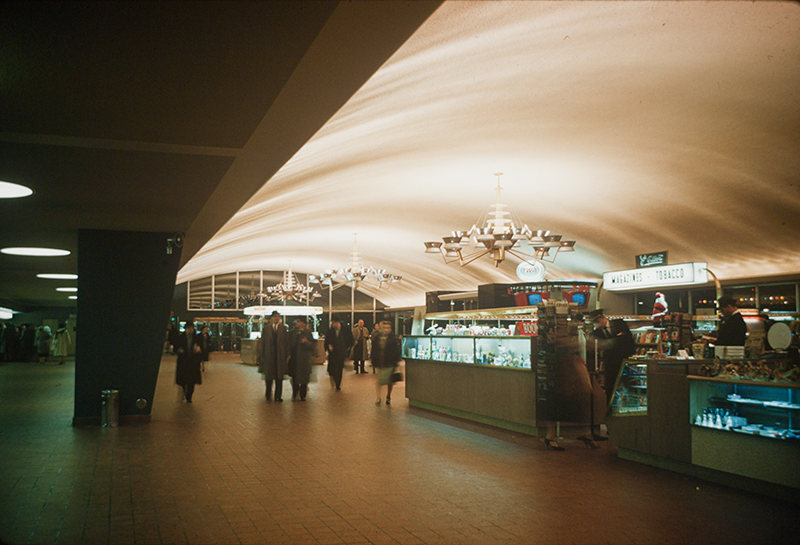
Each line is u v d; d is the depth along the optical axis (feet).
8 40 10.55
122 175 20.47
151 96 13.32
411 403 39.32
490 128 34.35
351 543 13.65
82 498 17.33
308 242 86.33
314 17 9.97
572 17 22.12
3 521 15.17
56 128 15.44
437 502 16.96
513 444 25.86
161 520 15.31
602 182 46.06
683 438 20.30
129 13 9.70
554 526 14.87
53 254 40.63
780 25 23.43
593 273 69.31
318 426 30.60
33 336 95.09
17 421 32.40
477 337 32.58
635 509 16.30
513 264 76.33
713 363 20.84
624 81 28.43
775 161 37.88
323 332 128.57
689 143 36.94
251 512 16.01
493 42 23.30
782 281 50.96
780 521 15.30
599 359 29.91
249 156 18.75
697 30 23.81
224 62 11.63
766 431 17.81
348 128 29.22
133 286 32.81
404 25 10.73
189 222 30.14
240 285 136.67
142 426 30.66
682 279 53.42
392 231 73.31
